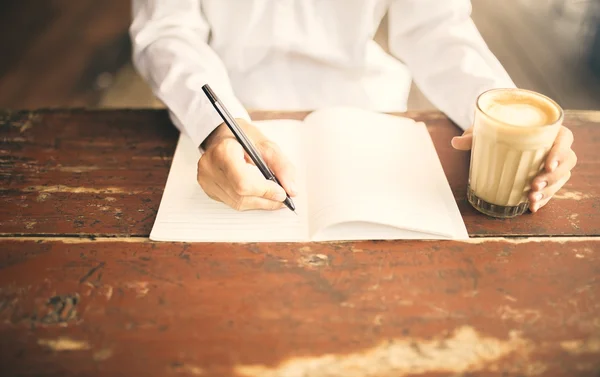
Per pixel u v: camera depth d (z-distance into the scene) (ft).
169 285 2.23
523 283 2.24
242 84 3.99
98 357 1.96
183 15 3.56
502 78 3.46
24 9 11.78
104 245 2.43
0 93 8.72
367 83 4.04
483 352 1.97
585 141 3.09
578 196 2.70
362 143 2.96
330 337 2.02
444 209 2.60
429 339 2.01
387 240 2.45
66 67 9.53
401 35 3.89
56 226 2.53
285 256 2.36
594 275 2.27
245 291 2.20
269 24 3.71
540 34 9.89
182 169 2.90
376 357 1.95
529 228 2.52
